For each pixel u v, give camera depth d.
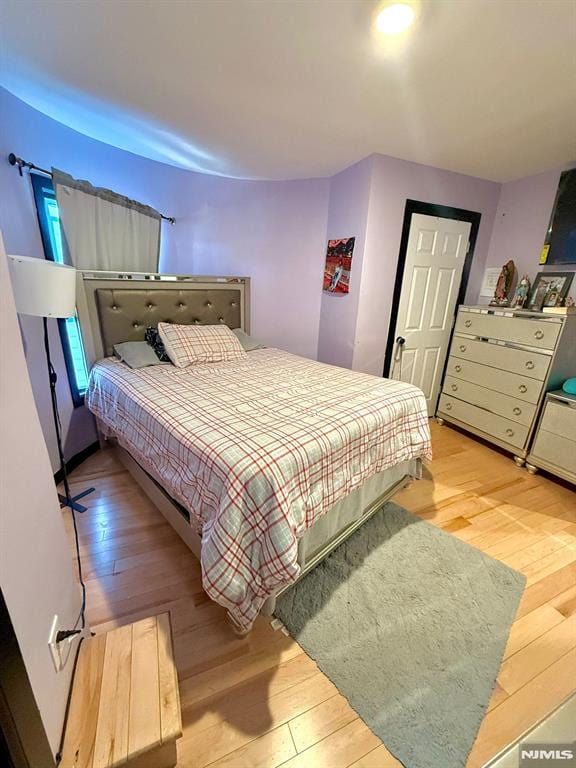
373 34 1.28
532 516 2.03
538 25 1.20
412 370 3.25
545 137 2.14
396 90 1.67
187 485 1.30
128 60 1.49
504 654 1.24
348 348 2.95
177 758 0.94
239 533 1.10
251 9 1.17
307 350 3.46
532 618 1.38
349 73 1.53
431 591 1.49
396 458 1.81
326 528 1.51
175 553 1.65
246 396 1.77
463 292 3.24
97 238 2.39
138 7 1.18
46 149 2.09
